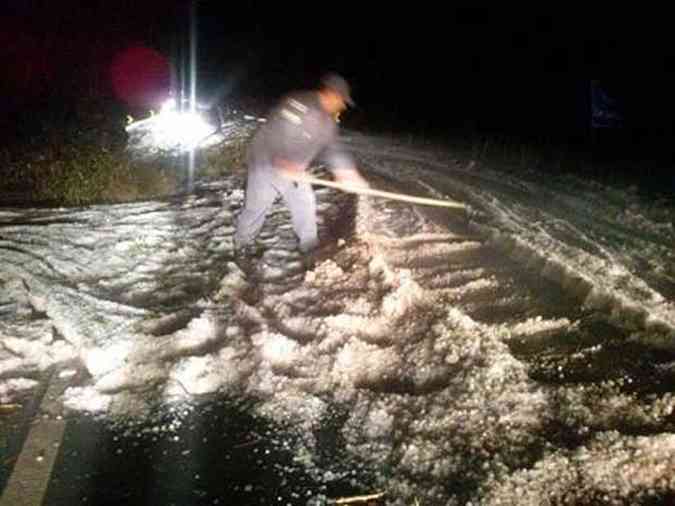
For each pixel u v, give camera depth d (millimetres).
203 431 3617
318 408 3754
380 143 13375
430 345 4223
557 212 7484
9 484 3219
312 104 5484
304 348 4285
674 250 6090
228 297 5094
